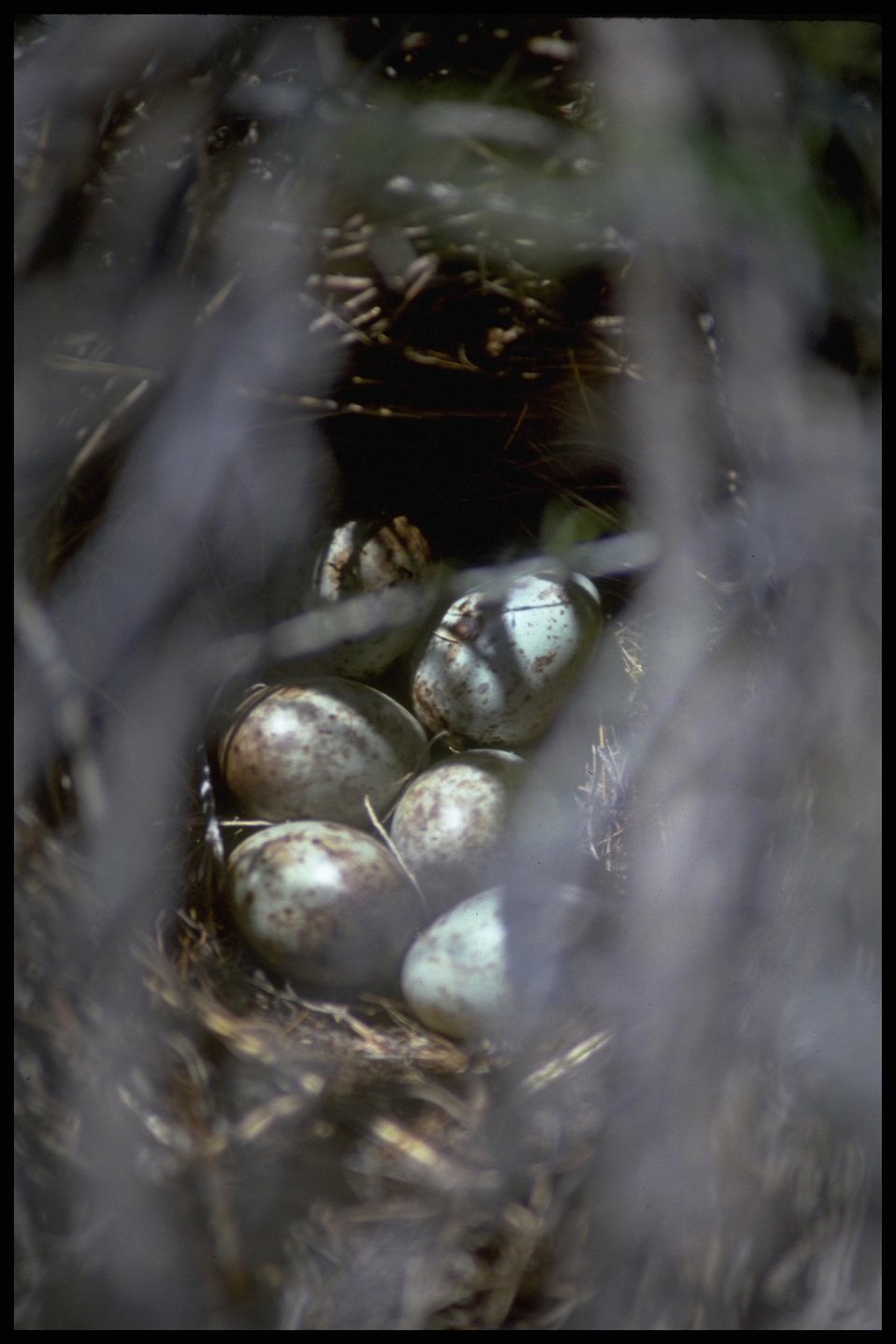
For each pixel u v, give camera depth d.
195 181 0.40
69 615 0.41
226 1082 0.40
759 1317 0.38
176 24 0.39
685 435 0.40
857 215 0.38
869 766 0.38
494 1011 0.41
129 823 0.41
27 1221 0.38
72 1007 0.39
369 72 0.40
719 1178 0.38
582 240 0.41
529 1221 0.38
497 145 0.40
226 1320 0.38
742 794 0.39
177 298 0.41
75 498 0.41
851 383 0.38
